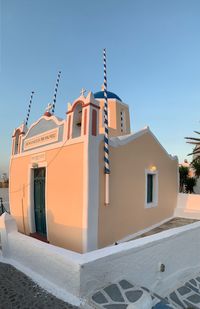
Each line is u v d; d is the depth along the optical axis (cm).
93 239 719
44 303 441
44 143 954
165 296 637
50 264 529
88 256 494
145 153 1040
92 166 730
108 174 772
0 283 526
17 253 650
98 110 779
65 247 777
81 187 730
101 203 759
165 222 1152
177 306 582
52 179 867
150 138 1088
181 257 754
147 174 1067
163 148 1192
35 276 554
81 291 455
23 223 1050
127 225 892
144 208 1011
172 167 1281
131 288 488
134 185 949
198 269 827
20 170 1097
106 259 500
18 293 480
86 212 707
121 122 1376
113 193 823
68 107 837
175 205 1299
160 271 643
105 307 416
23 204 1057
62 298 457
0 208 1594
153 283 621
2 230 712
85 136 739
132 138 955
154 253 634
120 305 423
